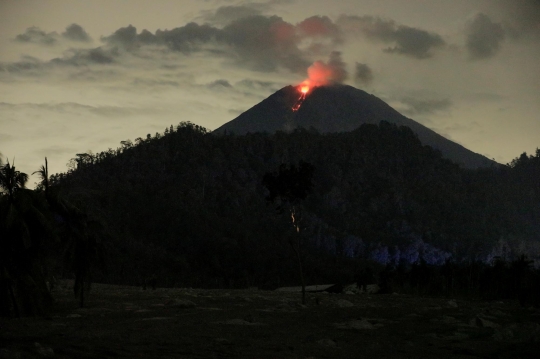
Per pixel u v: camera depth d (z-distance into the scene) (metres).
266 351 26.80
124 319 38.06
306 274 190.00
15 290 37.53
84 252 45.22
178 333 31.45
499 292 103.00
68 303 51.25
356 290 115.75
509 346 30.59
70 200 45.00
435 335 34.06
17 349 23.14
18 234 37.03
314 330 35.69
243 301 60.25
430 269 121.12
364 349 28.81
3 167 38.03
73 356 23.00
